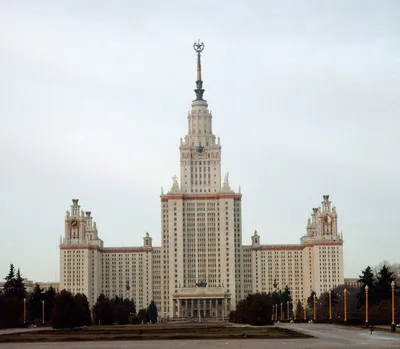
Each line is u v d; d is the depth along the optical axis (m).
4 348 142.25
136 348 136.75
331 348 129.25
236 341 156.75
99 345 149.00
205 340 162.62
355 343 143.25
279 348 131.12
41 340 168.00
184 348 134.38
